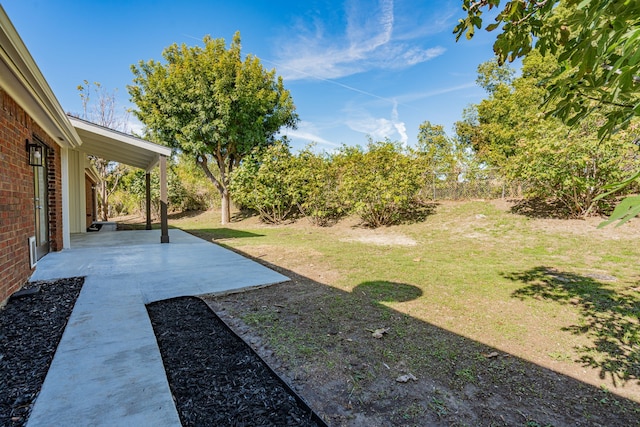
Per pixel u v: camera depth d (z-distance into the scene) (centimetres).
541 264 527
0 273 322
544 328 296
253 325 304
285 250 712
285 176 1316
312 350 256
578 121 176
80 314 306
